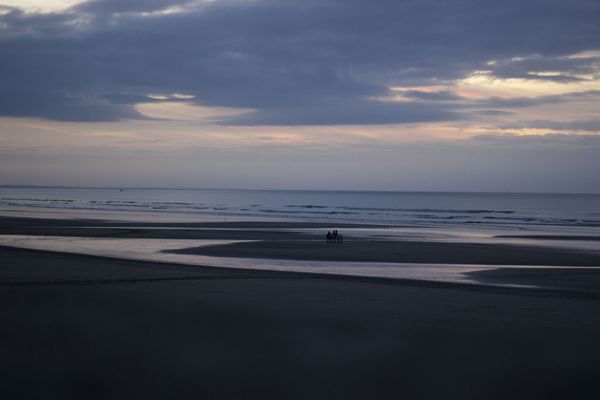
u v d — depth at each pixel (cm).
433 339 1078
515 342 1061
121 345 984
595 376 883
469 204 16775
